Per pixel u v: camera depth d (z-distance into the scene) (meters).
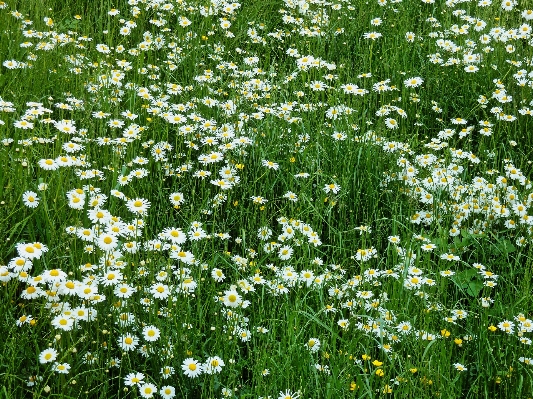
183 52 5.99
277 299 3.79
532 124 5.43
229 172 4.57
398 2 6.94
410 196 4.61
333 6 6.75
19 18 5.52
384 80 5.91
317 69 6.07
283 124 5.15
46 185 3.76
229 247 4.34
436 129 5.68
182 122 4.92
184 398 3.16
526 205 4.51
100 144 4.43
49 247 3.52
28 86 4.84
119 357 3.24
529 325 3.62
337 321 3.76
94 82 5.09
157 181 4.56
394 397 3.17
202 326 3.55
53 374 2.98
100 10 6.28
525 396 3.35
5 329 3.10
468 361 3.62
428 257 3.99
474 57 5.96
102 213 3.50
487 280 4.15
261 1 6.88
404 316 3.63
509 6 6.57
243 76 5.77
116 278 3.24
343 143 5.07
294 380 3.26
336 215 4.66
